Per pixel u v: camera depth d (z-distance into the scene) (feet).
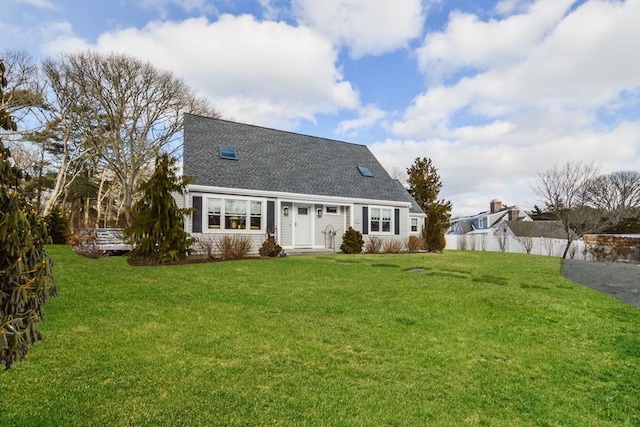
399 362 15.02
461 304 24.35
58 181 85.25
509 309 23.63
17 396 10.66
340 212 64.39
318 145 71.82
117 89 86.02
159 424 9.66
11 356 7.02
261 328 17.98
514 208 140.36
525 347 17.66
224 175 52.90
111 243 51.01
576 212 88.63
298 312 21.29
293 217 59.36
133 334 16.10
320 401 11.38
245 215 52.95
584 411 12.16
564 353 17.10
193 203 49.14
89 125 88.38
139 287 24.97
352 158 74.08
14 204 7.11
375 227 66.59
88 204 116.88
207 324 18.04
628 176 109.09
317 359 14.71
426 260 50.19
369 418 10.62
